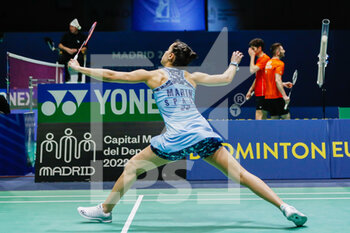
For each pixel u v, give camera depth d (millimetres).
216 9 11523
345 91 11523
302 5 11672
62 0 11492
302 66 11531
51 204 4059
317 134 5320
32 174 6031
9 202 4160
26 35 11141
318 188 4762
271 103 6195
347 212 3574
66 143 5328
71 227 3135
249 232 2936
